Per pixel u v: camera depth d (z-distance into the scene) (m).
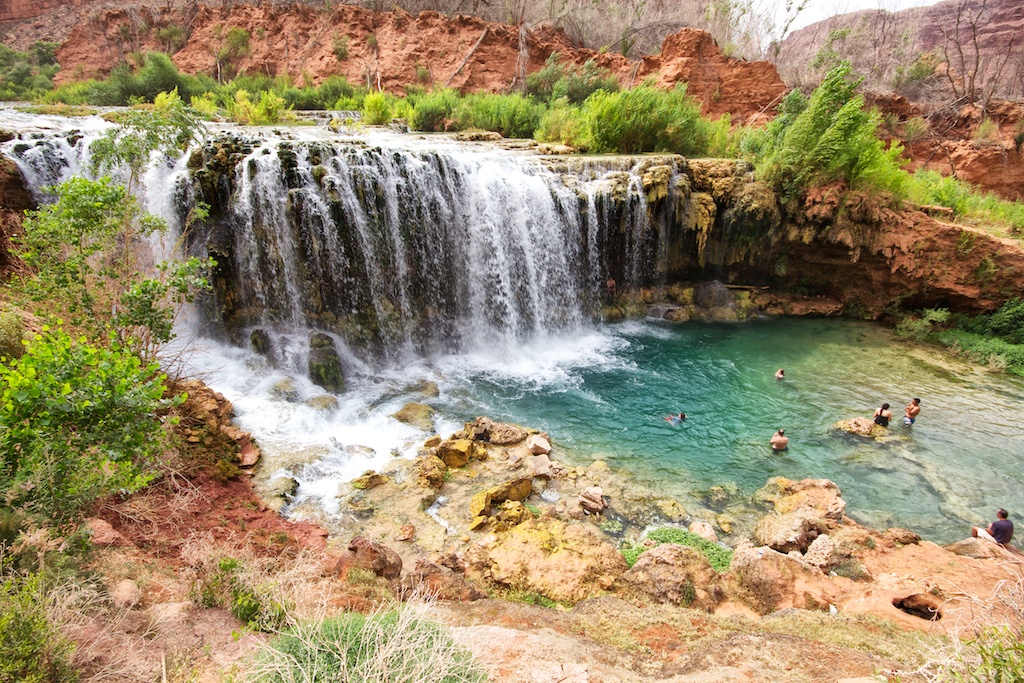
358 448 10.95
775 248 19.91
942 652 4.16
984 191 31.12
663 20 44.62
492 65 36.34
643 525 9.41
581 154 21.64
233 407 11.41
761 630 6.11
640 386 14.73
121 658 3.93
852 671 4.94
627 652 5.61
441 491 9.88
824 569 7.88
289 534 7.79
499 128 25.95
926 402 14.05
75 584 4.18
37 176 13.75
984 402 14.05
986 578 7.46
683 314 19.83
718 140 23.36
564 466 10.97
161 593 5.16
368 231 14.90
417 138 22.55
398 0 43.31
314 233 14.12
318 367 13.28
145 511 6.83
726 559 8.32
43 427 4.86
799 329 19.08
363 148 14.91
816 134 18.47
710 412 13.46
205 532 6.97
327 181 14.05
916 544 8.54
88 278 8.76
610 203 18.25
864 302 20.16
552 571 7.56
